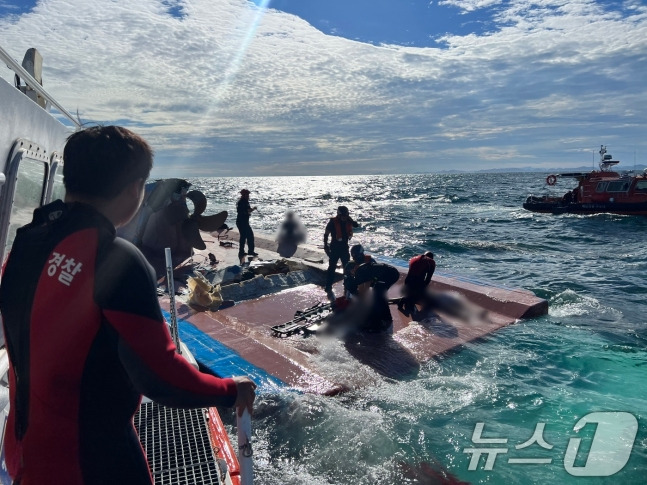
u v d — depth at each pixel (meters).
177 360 1.29
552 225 27.48
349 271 8.05
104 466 1.31
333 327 7.49
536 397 5.49
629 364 6.45
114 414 1.32
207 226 12.08
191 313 8.04
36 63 3.68
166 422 3.38
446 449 4.53
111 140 1.32
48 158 2.77
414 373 6.15
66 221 1.31
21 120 2.25
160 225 11.41
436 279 9.95
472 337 7.36
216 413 3.80
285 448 4.68
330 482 4.16
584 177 32.16
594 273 13.66
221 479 2.83
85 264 1.24
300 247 13.34
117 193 1.35
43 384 1.25
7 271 1.36
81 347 1.23
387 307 7.67
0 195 2.15
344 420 4.99
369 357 6.58
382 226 27.86
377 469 4.29
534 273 13.73
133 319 1.22
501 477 4.11
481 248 18.70
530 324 8.10
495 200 53.03
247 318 8.28
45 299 1.25
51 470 1.26
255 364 6.11
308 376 5.83
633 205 29.19
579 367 6.35
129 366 1.24
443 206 45.44
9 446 1.44
